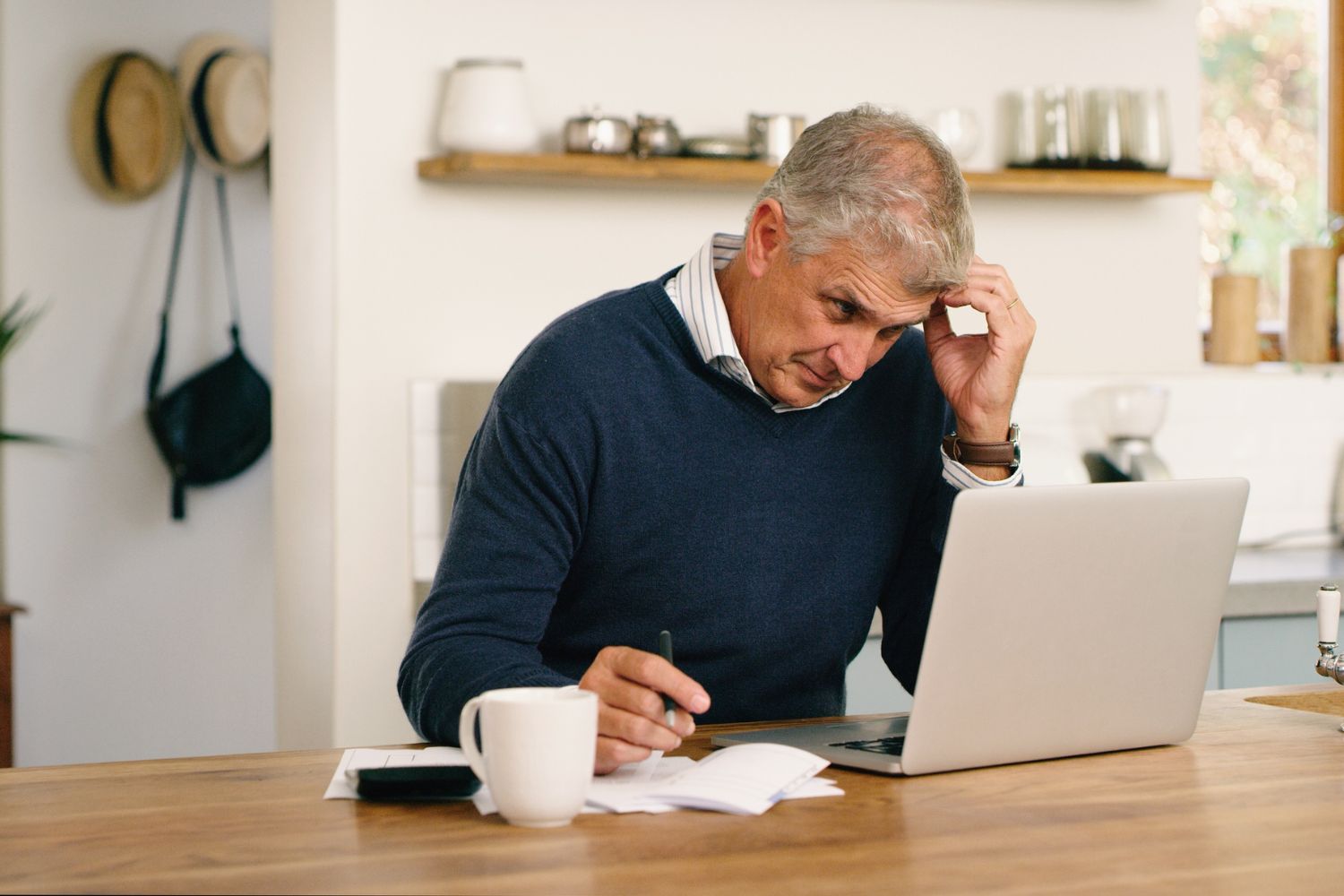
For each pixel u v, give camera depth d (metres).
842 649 1.91
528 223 3.12
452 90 2.97
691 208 3.24
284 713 3.29
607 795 1.27
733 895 1.03
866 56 3.37
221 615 4.21
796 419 1.85
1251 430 3.64
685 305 1.80
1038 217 3.50
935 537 1.90
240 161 4.10
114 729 4.09
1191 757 1.49
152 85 4.00
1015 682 1.41
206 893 1.02
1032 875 1.08
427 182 3.04
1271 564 3.30
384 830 1.19
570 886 1.04
